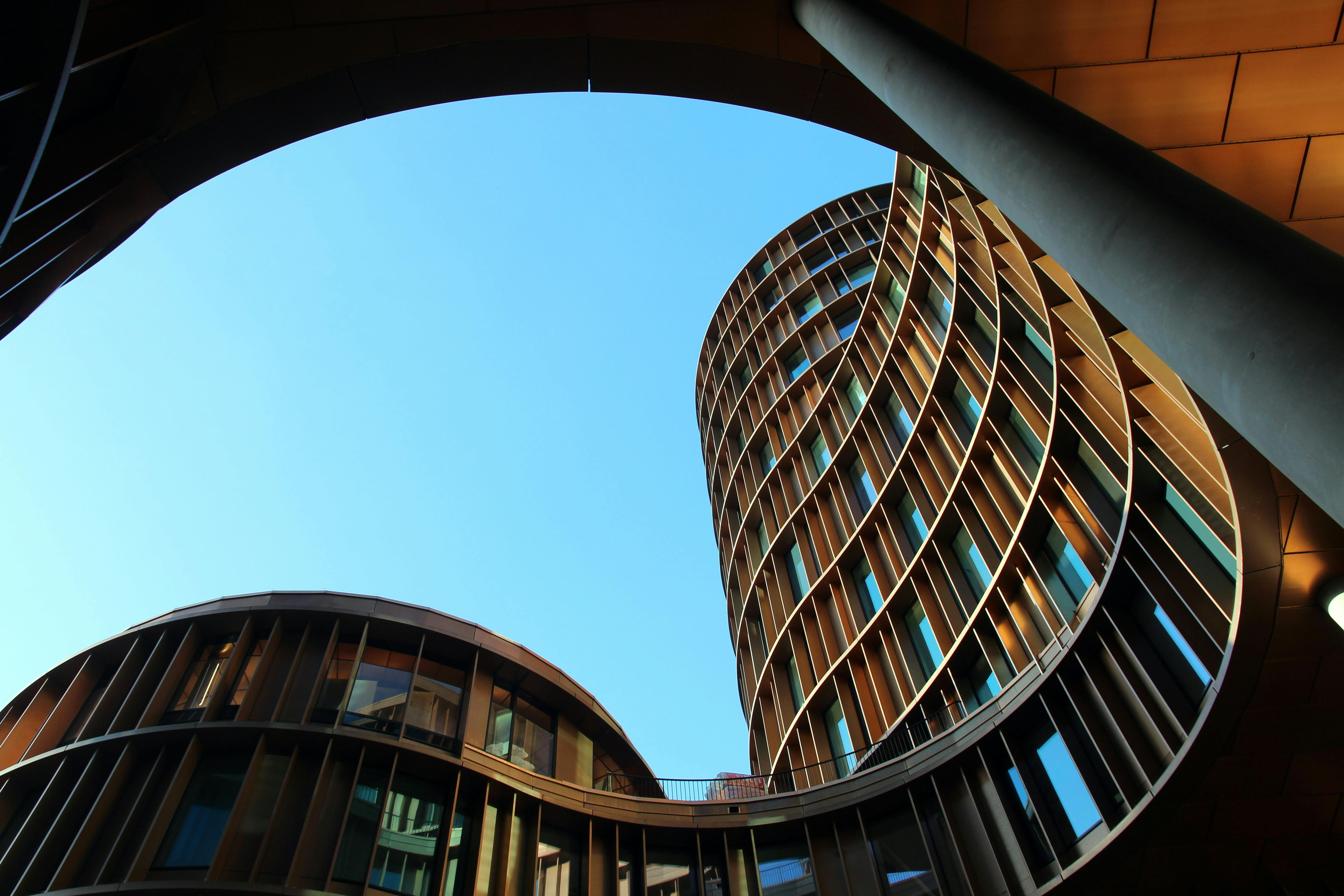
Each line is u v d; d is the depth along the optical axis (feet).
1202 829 54.49
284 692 73.82
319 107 39.81
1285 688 47.29
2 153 22.27
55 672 84.23
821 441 136.67
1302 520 42.47
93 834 64.44
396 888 66.28
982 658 80.28
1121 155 17.52
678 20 38.37
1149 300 14.99
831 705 105.91
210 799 66.85
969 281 86.17
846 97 40.88
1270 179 37.99
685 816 81.35
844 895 73.82
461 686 85.20
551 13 37.73
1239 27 34.35
